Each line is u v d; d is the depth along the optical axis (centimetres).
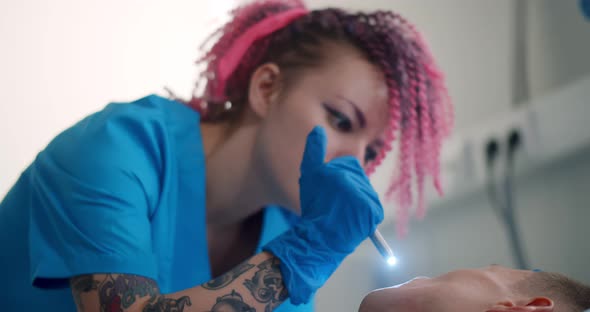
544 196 182
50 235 89
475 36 209
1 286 100
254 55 117
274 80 112
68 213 87
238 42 118
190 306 80
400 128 113
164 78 194
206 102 119
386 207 197
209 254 119
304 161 92
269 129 108
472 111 207
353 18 114
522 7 201
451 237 200
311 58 110
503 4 204
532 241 183
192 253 106
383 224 200
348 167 92
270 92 111
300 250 85
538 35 197
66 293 99
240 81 117
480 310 84
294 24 116
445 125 121
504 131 190
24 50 179
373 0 225
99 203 87
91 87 186
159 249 96
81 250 85
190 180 107
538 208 183
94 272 84
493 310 79
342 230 86
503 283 89
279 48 115
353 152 106
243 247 121
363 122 106
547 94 191
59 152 94
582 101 171
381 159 111
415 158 119
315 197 89
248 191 112
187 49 197
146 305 82
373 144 109
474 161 195
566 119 175
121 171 90
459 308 85
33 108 179
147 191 93
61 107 182
